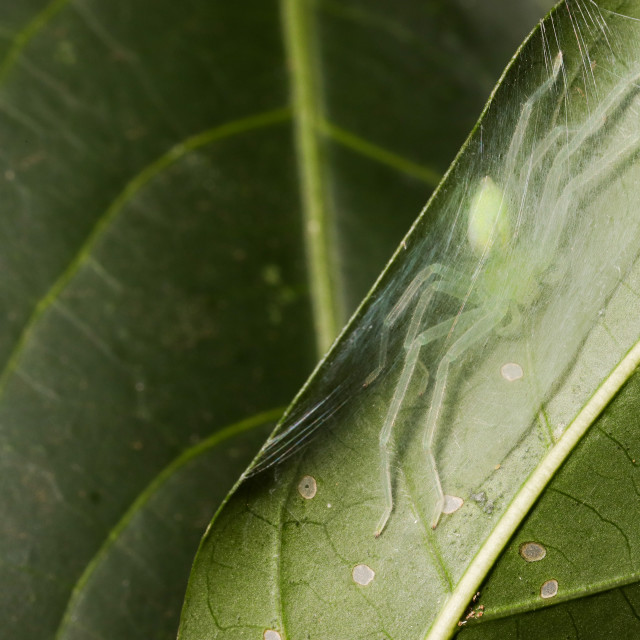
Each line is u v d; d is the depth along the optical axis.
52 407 0.31
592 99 0.28
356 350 0.28
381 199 0.32
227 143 0.33
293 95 0.33
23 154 0.32
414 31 0.34
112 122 0.32
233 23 0.33
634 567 0.28
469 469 0.28
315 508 0.28
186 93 0.33
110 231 0.32
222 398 0.31
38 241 0.31
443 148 0.33
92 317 0.31
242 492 0.28
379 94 0.33
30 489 0.30
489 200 0.28
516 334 0.29
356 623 0.28
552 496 0.28
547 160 0.28
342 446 0.28
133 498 0.30
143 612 0.30
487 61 0.34
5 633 0.29
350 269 0.32
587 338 0.28
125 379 0.31
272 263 0.32
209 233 0.32
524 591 0.28
